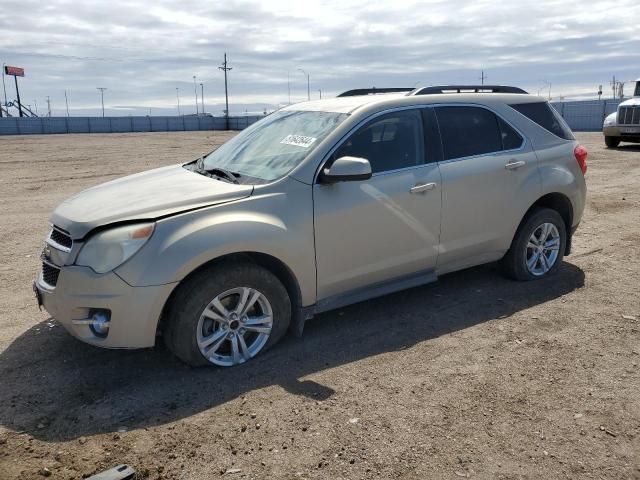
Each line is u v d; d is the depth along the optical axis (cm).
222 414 338
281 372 388
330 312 493
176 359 407
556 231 564
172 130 7000
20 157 2234
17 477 282
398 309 497
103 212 374
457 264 501
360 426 323
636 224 805
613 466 287
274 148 452
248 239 376
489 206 500
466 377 377
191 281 370
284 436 315
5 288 573
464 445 304
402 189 446
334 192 417
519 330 450
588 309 490
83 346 432
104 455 300
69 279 359
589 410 336
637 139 2014
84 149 2744
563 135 567
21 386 374
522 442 306
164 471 287
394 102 461
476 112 507
